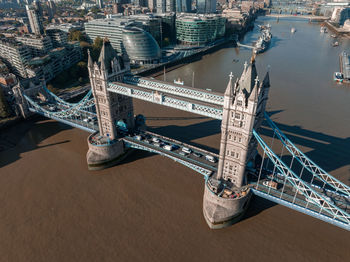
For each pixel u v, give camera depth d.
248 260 67.00
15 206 84.00
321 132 121.25
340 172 95.50
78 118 125.38
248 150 73.81
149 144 99.88
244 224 76.44
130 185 91.75
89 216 80.00
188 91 83.12
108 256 68.38
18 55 178.75
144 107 146.62
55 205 84.19
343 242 70.69
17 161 105.12
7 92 155.12
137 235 73.88
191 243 71.56
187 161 88.81
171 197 86.19
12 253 69.50
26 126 131.88
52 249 70.44
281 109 143.62
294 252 68.50
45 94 143.12
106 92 93.56
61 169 100.38
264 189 76.38
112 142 100.44
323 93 164.38
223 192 76.06
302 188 69.25
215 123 130.62
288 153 106.12
